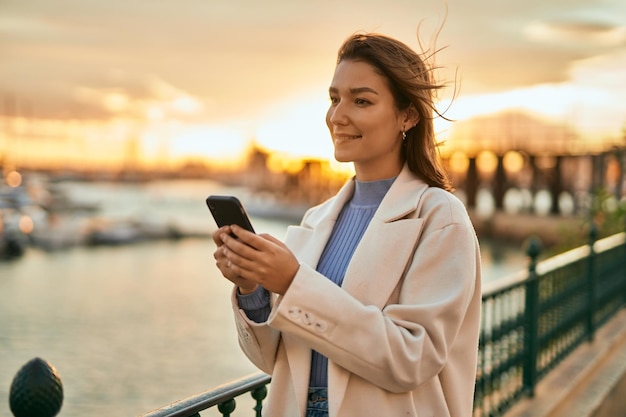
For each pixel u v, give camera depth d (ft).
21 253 115.03
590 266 17.30
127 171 376.68
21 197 147.64
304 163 248.93
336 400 4.13
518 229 134.51
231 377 42.75
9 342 52.24
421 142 4.56
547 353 13.98
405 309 4.05
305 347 4.44
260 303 4.46
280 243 4.02
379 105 4.35
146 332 55.83
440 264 4.17
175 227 153.58
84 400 38.37
